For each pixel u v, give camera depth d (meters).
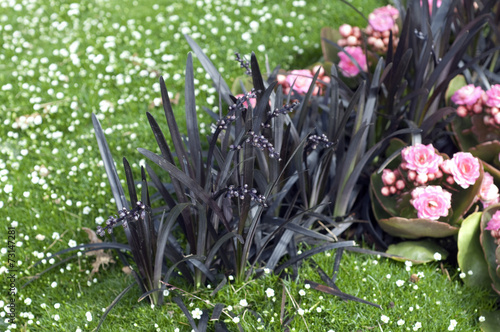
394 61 2.92
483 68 3.33
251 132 2.13
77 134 3.77
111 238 3.04
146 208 2.31
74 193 3.29
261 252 2.61
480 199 2.81
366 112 2.74
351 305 2.53
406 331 2.45
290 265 2.67
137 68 4.22
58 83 4.20
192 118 2.35
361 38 3.67
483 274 2.70
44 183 3.38
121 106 3.90
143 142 3.64
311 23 4.67
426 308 2.56
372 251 2.78
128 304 2.67
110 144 3.62
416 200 2.61
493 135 2.99
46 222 3.16
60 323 2.60
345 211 2.93
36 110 3.93
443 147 3.25
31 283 2.87
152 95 4.01
